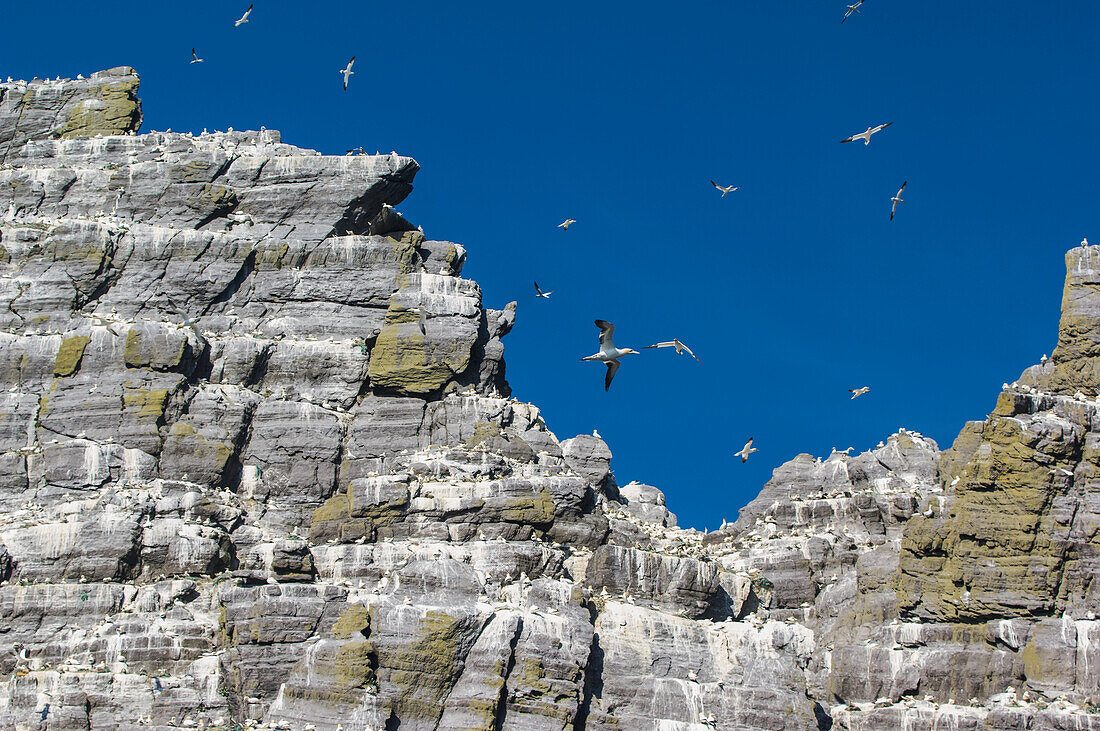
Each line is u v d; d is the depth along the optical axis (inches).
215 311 6333.7
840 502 6397.6
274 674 5295.3
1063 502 5634.8
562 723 5290.4
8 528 5654.5
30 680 5285.4
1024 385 6087.6
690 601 5767.7
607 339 4687.5
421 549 5654.5
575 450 6378.0
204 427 6023.6
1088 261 6028.5
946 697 5516.7
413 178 6584.6
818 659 5753.0
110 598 5511.8
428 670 5275.6
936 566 5718.5
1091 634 5452.8
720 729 5452.8
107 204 6476.4
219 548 5693.9
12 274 6304.1
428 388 6195.9
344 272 6402.6
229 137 6678.2
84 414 5984.3
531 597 5492.1
